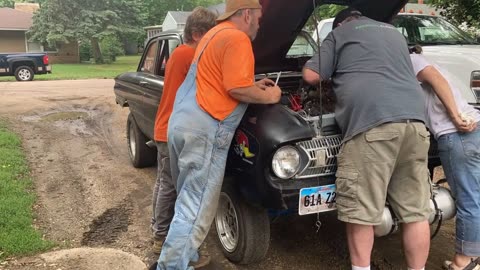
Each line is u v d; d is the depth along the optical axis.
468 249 3.28
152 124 5.15
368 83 2.89
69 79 20.75
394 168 2.98
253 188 3.11
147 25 45.81
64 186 5.41
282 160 3.01
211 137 2.93
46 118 9.75
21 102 11.80
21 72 19.52
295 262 3.70
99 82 18.72
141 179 5.68
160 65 5.11
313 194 3.08
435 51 6.24
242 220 3.38
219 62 2.91
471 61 5.74
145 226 4.36
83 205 4.85
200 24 3.47
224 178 3.46
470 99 5.76
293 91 4.02
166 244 3.04
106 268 3.51
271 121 3.07
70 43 36.84
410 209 3.03
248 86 2.87
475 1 8.89
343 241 4.02
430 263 3.64
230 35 2.89
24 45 35.28
